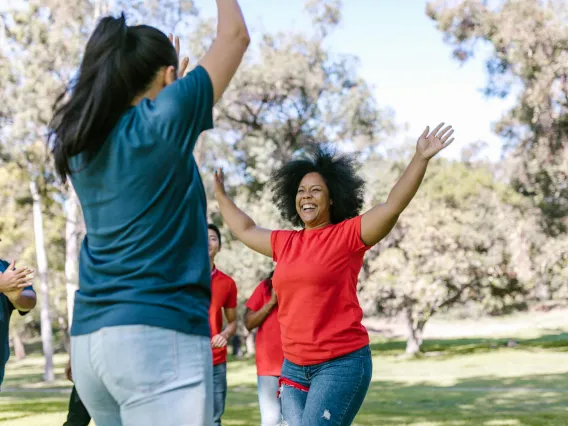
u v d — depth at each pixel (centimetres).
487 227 3525
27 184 3123
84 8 2670
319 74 3722
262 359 582
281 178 435
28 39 2617
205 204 201
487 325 5422
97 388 189
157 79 198
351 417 359
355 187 418
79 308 190
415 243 3409
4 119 2702
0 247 3625
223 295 641
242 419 976
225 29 201
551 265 3462
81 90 192
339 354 358
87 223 194
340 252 360
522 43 2842
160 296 182
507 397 1656
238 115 3856
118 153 185
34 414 984
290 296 366
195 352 185
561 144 3011
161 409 178
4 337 406
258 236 389
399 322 5788
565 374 2391
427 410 1289
